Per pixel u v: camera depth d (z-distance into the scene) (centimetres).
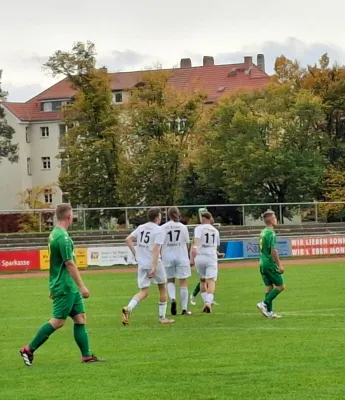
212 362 1675
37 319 2772
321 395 1327
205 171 9062
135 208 6369
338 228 6856
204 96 8669
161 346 1961
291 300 3088
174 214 2700
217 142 8912
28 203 10500
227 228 6588
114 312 2908
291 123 8594
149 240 2452
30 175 13725
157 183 8406
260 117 8531
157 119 8519
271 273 2512
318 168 8488
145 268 2452
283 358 1698
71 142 8875
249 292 3531
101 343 2056
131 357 1797
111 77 9138
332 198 8556
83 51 8950
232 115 8844
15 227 6284
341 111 9156
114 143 8731
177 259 2683
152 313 2803
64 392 1416
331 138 9044
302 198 8606
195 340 2047
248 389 1388
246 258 6128
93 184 8700
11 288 4194
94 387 1449
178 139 8488
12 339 2258
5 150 11588
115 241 6281
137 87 8825
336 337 2023
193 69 14188
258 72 13938
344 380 1444
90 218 6319
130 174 8438
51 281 1706
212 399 1321
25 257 5669
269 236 2505
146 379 1509
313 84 9212
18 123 13538
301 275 4403
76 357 1844
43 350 1981
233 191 8712
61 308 1695
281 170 8438
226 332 2194
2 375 1617
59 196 13488
